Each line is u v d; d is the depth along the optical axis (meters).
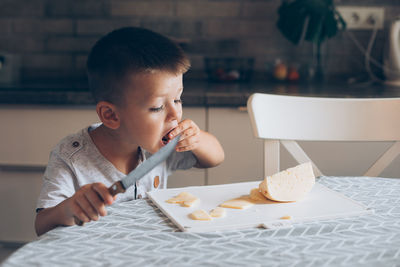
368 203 0.83
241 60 2.08
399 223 0.73
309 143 1.70
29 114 1.75
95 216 0.73
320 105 1.20
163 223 0.74
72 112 1.74
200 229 0.70
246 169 1.74
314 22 2.04
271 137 1.17
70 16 2.25
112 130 1.03
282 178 0.83
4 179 1.81
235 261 0.60
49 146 1.77
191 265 0.59
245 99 1.68
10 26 2.27
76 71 2.28
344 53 2.22
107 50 0.93
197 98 1.69
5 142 1.78
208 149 1.20
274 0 2.19
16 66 2.19
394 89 1.86
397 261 0.60
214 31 2.23
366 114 1.19
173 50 0.92
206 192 0.88
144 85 0.89
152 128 0.93
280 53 2.23
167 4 2.22
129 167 1.10
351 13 2.17
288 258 0.61
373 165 1.18
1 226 1.84
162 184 1.22
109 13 2.24
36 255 0.62
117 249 0.64
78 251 0.63
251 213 0.77
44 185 0.99
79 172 1.04
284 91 1.77
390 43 2.01
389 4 2.16
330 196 0.85
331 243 0.66
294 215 0.76
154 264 0.59
